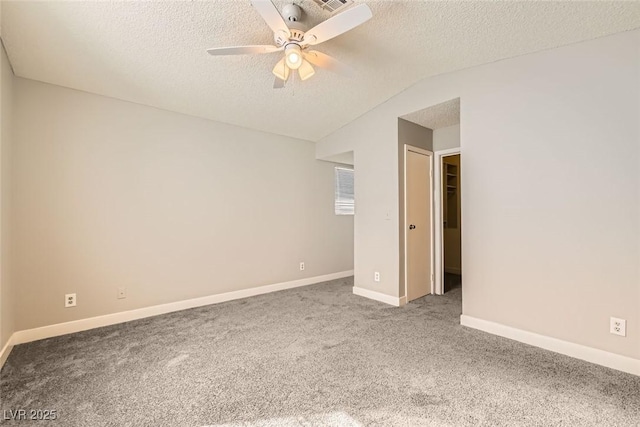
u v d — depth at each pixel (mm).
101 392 1775
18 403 1668
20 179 2484
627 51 1978
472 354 2219
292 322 2916
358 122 3916
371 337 2549
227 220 3727
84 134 2791
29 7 1847
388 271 3547
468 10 2033
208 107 3311
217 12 2029
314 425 1495
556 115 2258
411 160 3635
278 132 4188
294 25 2141
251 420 1538
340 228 5062
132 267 3027
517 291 2453
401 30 2268
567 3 1861
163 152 3248
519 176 2438
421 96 3135
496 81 2580
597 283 2080
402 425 1485
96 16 1979
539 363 2076
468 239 2754
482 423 1491
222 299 3646
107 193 2896
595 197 2088
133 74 2633
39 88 2588
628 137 1970
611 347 2023
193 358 2193
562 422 1495
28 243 2518
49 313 2602
